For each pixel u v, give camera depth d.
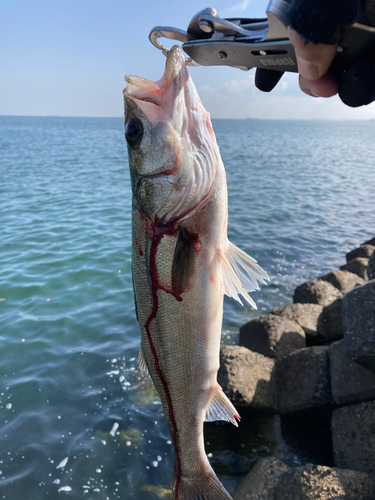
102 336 1.16
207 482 0.39
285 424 0.80
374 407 0.67
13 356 1.07
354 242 2.10
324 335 1.04
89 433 0.84
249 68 0.30
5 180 3.65
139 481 0.73
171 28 0.31
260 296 1.42
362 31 0.19
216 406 0.38
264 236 2.16
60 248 1.82
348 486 0.56
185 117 0.34
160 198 0.35
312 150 9.51
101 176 4.03
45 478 0.73
